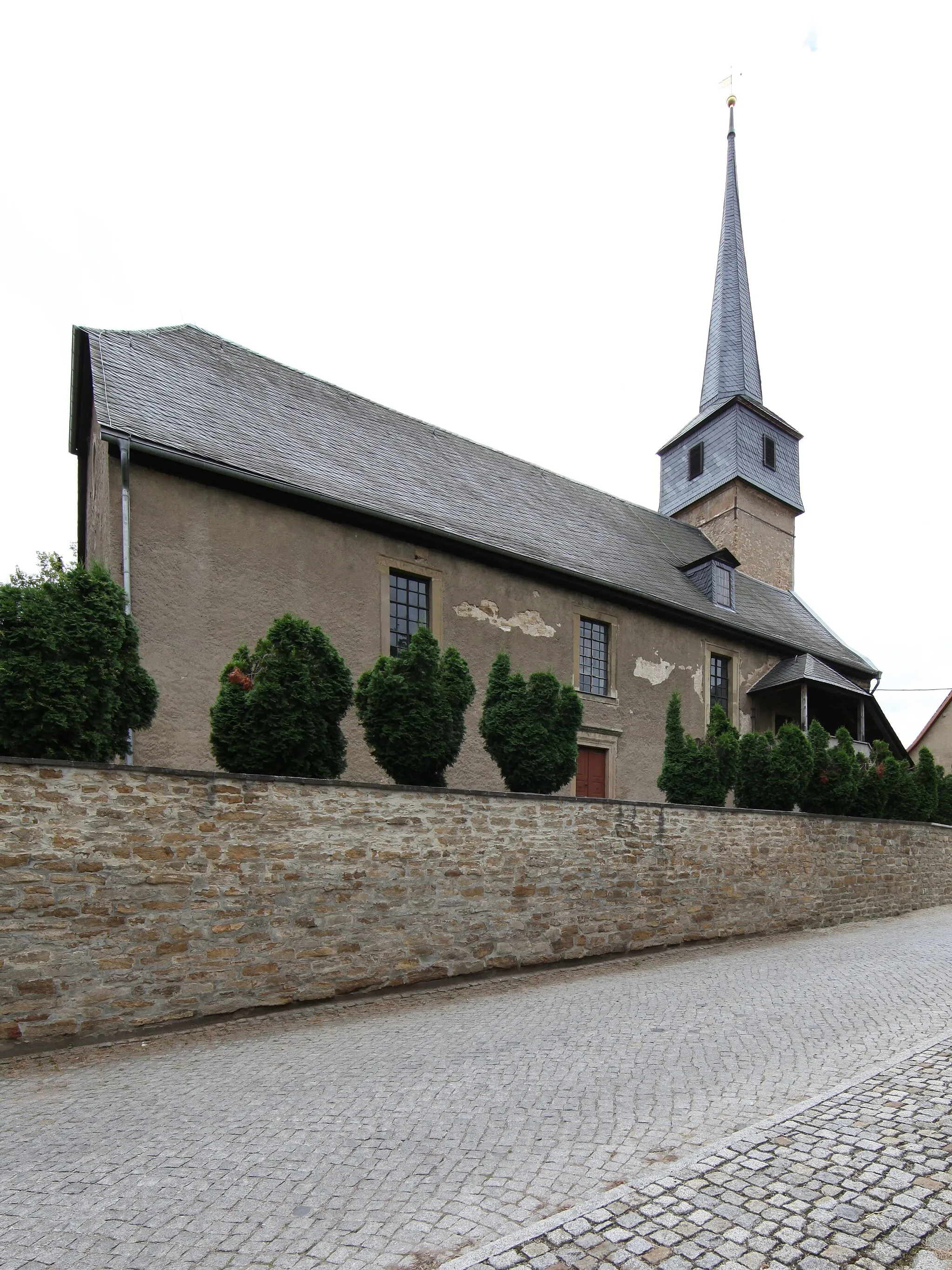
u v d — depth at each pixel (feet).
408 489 42.50
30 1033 16.35
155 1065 15.60
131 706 20.62
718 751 34.09
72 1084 14.52
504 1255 8.32
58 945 16.92
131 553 29.99
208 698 31.27
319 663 23.15
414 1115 12.57
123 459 29.68
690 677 52.21
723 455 77.87
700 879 30.60
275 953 19.80
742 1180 9.93
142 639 29.94
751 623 59.16
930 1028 17.69
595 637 47.57
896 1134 11.33
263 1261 8.46
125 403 32.68
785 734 37.86
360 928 21.34
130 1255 8.64
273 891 20.01
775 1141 11.12
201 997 18.57
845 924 37.40
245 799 19.86
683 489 82.43
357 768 35.09
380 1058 15.83
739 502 76.02
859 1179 9.92
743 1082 14.01
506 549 41.52
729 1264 8.07
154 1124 12.39
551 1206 9.48
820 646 65.10
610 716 46.62
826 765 39.58
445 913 23.04
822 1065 14.96
